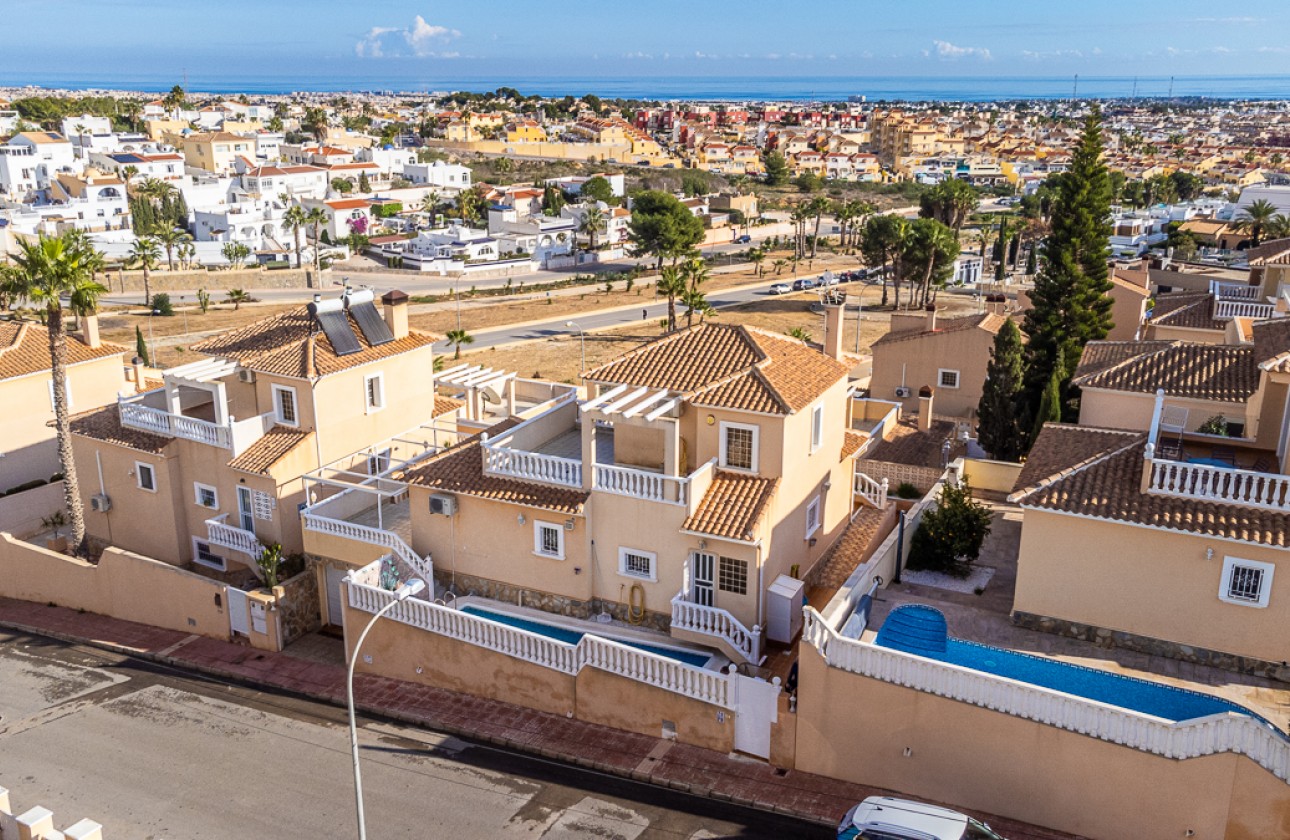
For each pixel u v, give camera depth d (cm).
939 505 3181
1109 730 2139
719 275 14375
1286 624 2452
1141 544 2566
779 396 2919
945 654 2502
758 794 2448
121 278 12538
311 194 18212
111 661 3428
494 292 13138
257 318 11062
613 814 2428
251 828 2430
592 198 18862
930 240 11119
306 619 3538
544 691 2869
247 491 3781
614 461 3262
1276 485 2478
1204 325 4844
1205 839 2086
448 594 3328
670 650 2948
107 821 2475
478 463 3319
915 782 2391
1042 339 5453
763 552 2877
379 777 2630
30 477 4947
